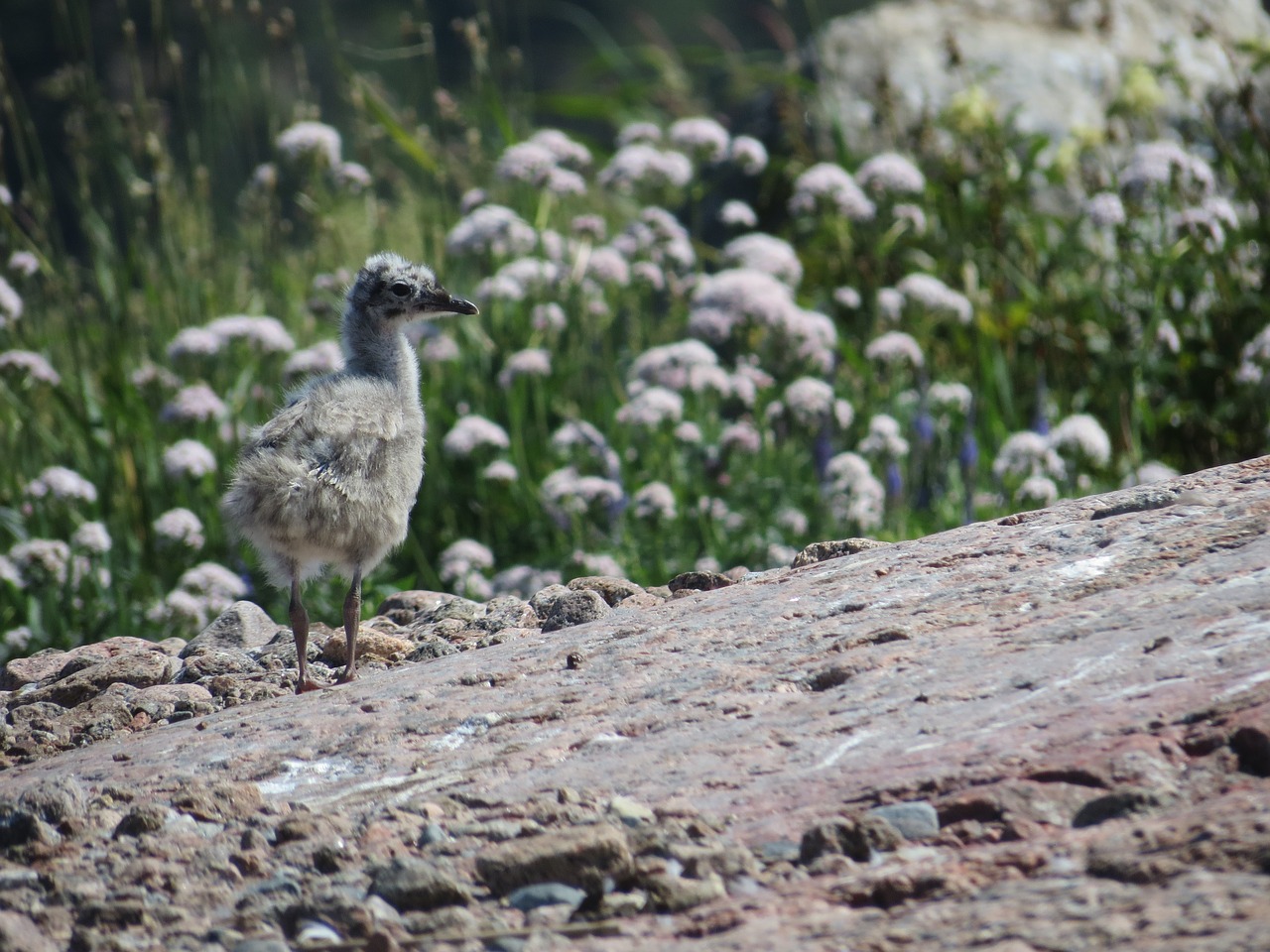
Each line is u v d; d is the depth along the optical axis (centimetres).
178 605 1074
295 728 651
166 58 1673
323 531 782
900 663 579
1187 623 544
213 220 1617
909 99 1820
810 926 409
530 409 1359
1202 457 1355
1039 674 533
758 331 1290
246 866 506
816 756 514
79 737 722
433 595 969
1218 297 1377
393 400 855
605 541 1193
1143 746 464
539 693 640
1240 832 404
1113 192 1455
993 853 432
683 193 1627
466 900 463
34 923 478
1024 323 1482
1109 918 378
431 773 569
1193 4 1956
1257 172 1483
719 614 703
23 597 1148
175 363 1287
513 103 1797
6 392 1327
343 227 1867
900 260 1574
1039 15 1931
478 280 1505
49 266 1373
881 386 1375
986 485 1302
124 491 1268
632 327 1418
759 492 1206
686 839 468
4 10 3152
